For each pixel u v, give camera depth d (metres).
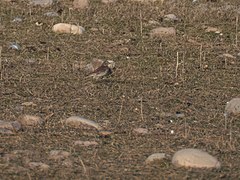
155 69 25.33
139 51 27.23
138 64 25.78
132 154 18.06
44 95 22.48
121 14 31.52
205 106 21.89
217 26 30.41
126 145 18.67
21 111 21.00
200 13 31.78
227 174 16.86
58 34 28.95
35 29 29.47
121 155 17.92
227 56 26.83
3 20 30.39
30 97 22.25
